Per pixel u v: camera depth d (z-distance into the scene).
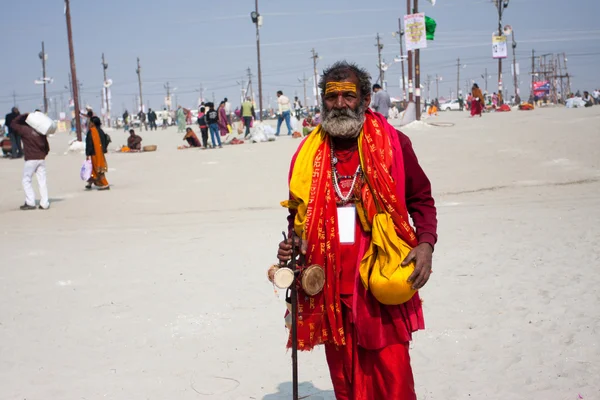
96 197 16.78
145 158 25.41
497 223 10.26
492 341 5.30
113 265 8.65
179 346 5.59
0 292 7.44
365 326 3.28
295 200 3.48
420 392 4.45
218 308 6.56
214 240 10.17
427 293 6.69
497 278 7.07
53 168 23.80
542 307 6.02
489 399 4.29
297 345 3.48
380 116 3.46
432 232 3.33
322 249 3.37
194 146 30.28
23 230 12.24
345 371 3.46
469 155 19.81
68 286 7.62
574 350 5.00
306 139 3.52
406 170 3.40
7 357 5.43
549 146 19.92
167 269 8.28
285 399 4.48
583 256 7.78
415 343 5.36
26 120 14.95
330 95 3.35
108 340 5.79
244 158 23.16
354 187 3.37
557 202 12.42
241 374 4.95
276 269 3.45
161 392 4.67
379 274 3.19
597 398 4.21
